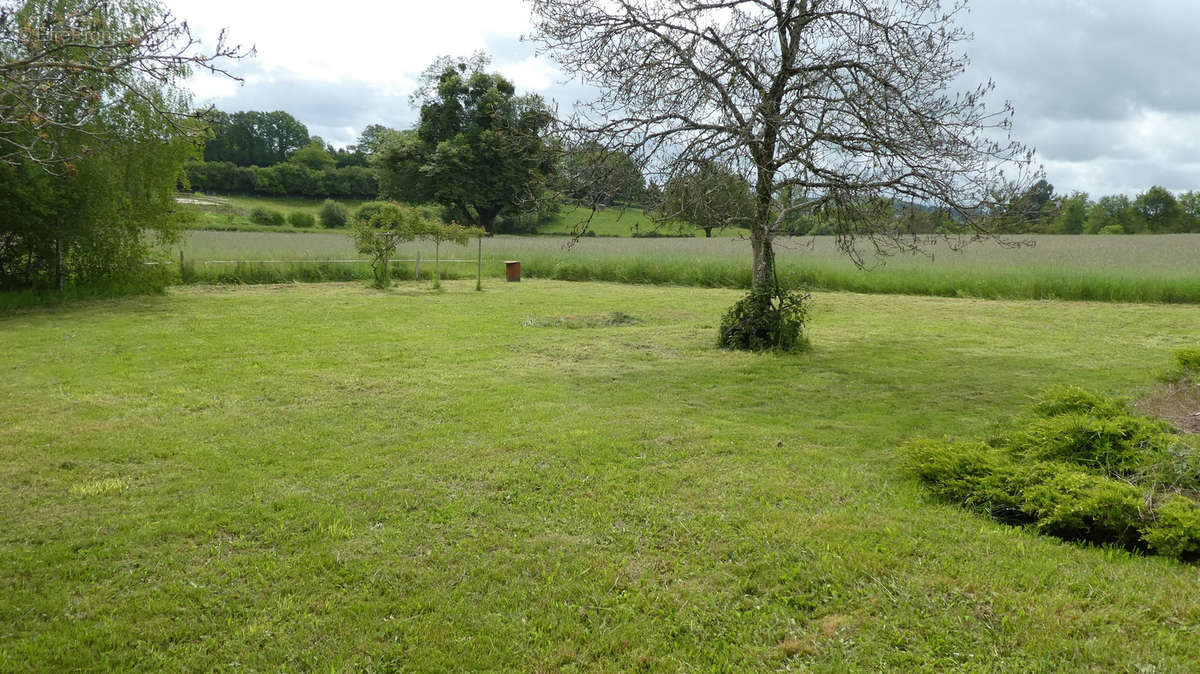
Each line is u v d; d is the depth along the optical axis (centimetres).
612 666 321
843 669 315
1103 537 443
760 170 1088
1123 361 1091
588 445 642
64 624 354
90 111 396
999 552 419
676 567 410
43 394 831
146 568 412
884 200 1066
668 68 1045
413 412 768
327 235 4847
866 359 1111
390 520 480
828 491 523
